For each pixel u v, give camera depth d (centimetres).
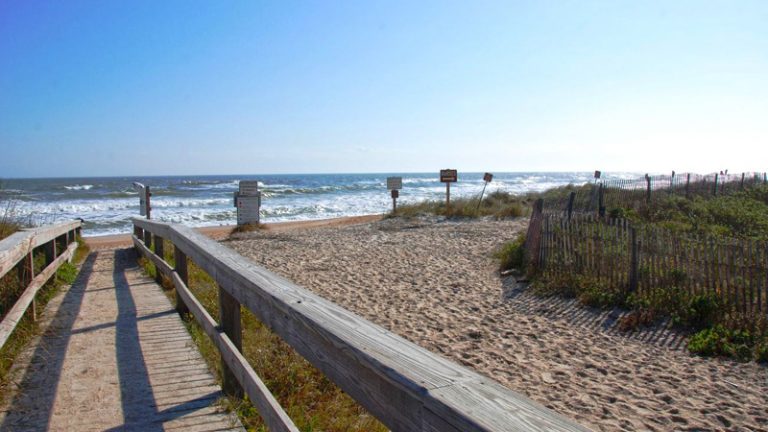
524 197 2617
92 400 309
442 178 2055
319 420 343
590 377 473
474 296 778
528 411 99
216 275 330
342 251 1256
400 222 1859
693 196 1883
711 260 621
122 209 3197
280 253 1249
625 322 616
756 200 1817
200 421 284
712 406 410
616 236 734
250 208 1897
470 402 104
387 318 664
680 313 626
